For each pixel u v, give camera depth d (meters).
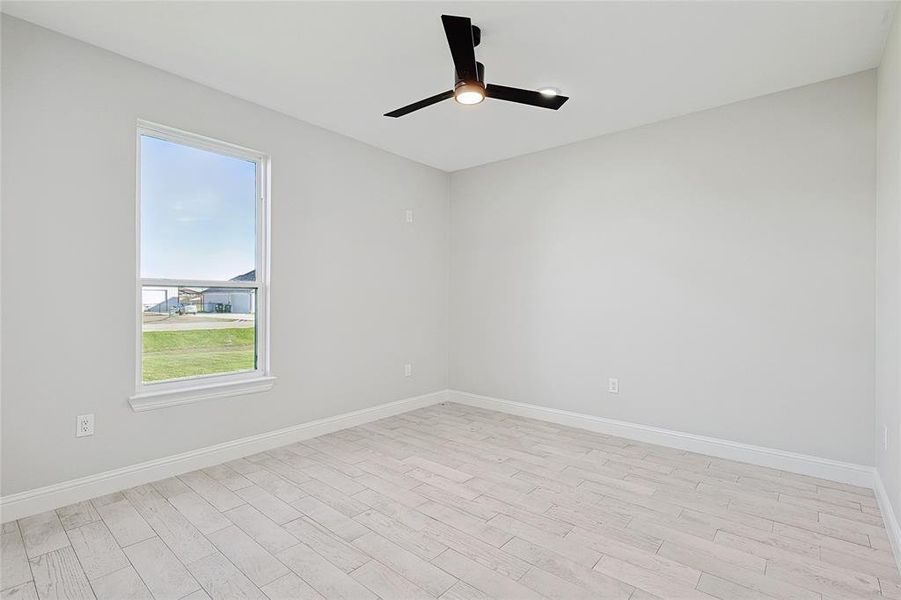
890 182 2.36
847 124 2.89
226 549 2.12
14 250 2.36
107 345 2.67
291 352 3.61
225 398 3.21
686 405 3.50
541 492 2.74
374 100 3.30
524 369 4.46
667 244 3.59
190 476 2.95
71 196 2.54
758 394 3.20
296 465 3.15
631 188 3.77
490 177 4.71
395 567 2.00
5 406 2.34
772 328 3.15
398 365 4.52
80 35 2.50
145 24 2.39
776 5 2.18
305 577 1.93
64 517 2.39
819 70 2.82
